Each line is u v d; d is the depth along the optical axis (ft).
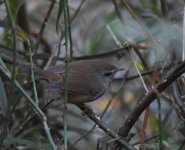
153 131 40.01
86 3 48.55
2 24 37.73
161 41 27.73
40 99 40.65
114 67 37.68
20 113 39.83
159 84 23.20
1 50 29.32
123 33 36.60
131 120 24.70
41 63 44.88
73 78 33.45
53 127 39.70
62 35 35.27
